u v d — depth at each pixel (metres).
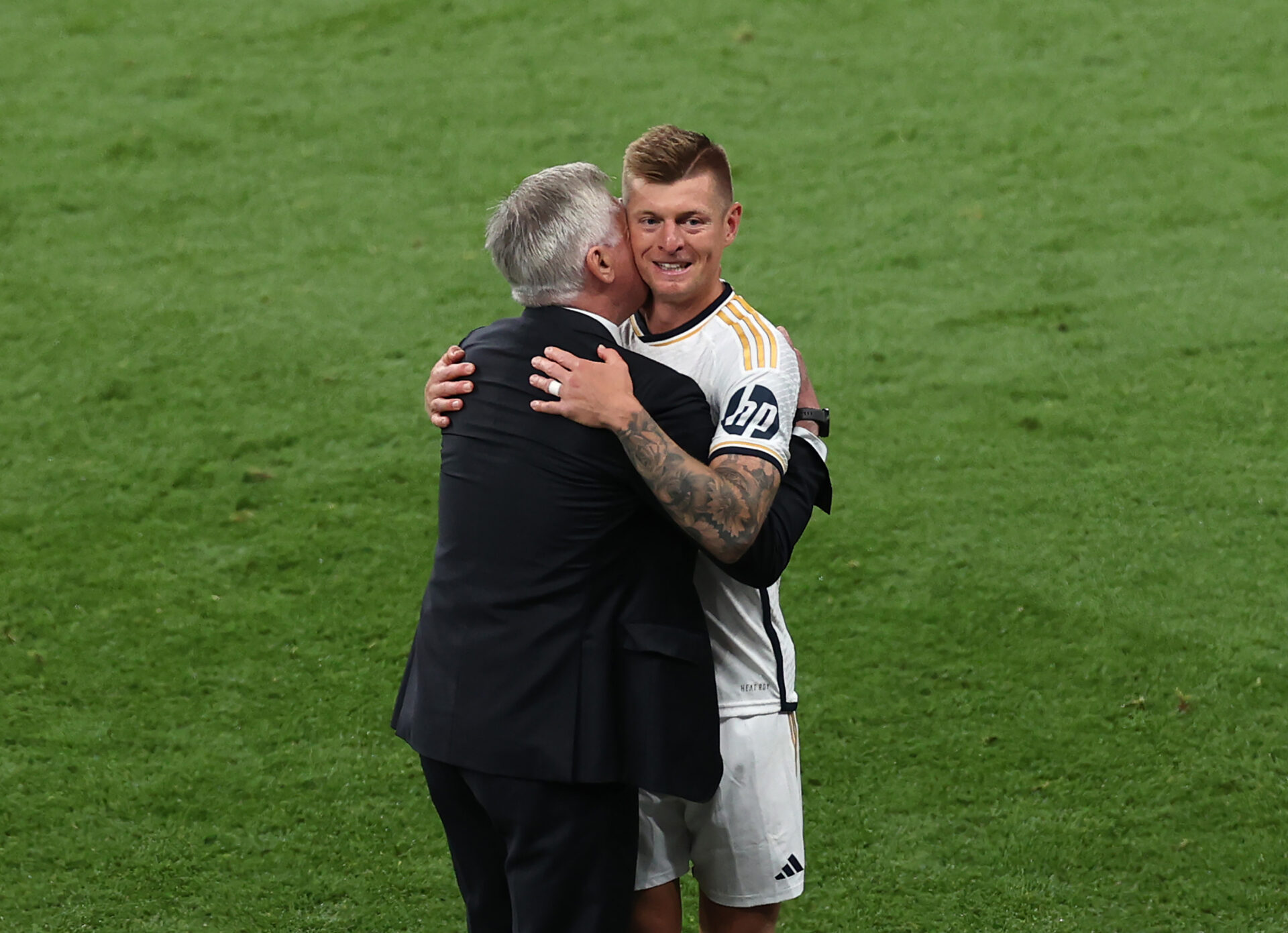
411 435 17.19
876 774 11.87
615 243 7.81
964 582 14.30
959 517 15.34
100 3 30.92
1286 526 14.93
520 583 7.51
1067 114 25.17
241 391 18.14
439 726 7.66
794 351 8.11
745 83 26.84
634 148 7.85
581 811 7.52
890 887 10.68
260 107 26.53
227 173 24.28
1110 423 16.94
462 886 8.31
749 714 8.34
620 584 7.64
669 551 7.76
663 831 8.45
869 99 26.08
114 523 15.69
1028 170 23.52
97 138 25.36
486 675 7.53
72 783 11.98
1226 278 20.09
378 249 21.84
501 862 8.13
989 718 12.47
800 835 8.57
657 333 8.20
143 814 11.62
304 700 13.03
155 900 10.72
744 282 20.59
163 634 13.92
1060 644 13.34
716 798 8.31
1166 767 11.77
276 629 14.00
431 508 15.88
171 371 18.56
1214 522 15.08
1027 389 17.72
